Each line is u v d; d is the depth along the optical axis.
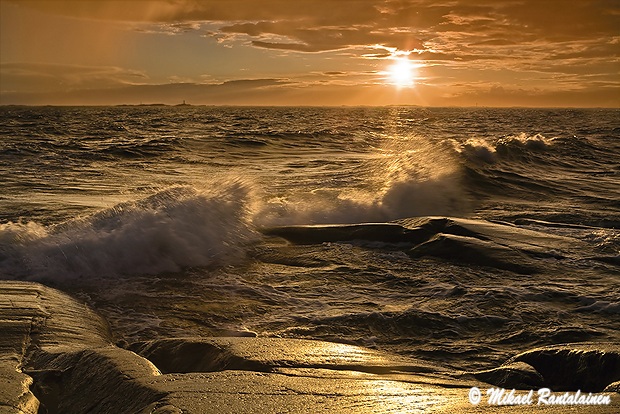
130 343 5.54
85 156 21.72
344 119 75.50
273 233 9.61
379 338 5.77
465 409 3.12
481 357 5.32
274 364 4.17
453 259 8.28
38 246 7.99
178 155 23.20
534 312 6.35
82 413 3.49
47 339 5.10
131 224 8.69
